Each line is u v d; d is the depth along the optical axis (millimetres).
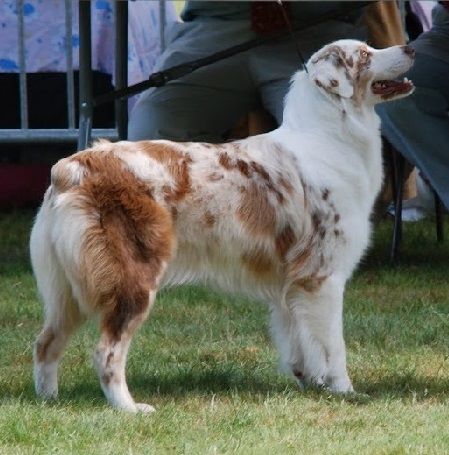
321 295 10023
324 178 9969
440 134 15477
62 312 9680
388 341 12266
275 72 16141
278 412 9375
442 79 15406
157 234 9352
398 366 11172
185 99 16562
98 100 15516
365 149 10203
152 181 9438
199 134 16797
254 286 10094
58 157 22156
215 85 16484
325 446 8383
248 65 16391
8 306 14234
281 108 15953
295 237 9961
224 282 9961
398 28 16906
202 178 9641
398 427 8984
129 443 8438
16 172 21859
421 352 11781
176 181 9531
